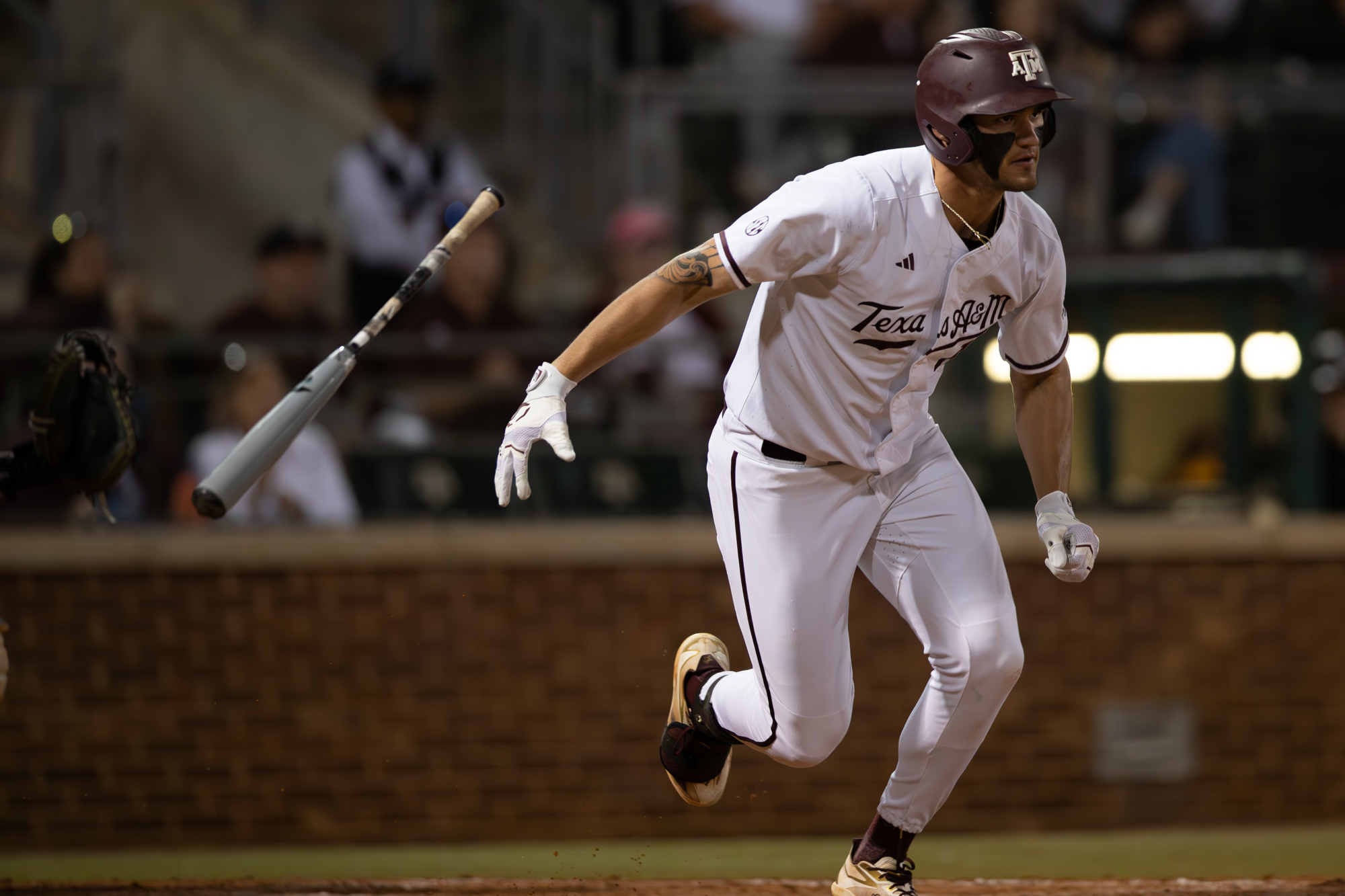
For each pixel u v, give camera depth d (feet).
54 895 38.75
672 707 37.06
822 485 31.32
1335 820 67.15
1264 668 67.41
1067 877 53.88
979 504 32.35
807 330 30.22
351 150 78.48
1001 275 30.04
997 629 30.86
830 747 32.78
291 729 66.44
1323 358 71.67
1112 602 67.26
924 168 29.17
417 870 58.90
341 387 71.46
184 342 70.64
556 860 61.11
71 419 32.58
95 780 65.87
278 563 66.49
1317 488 70.28
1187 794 67.21
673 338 72.18
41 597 66.03
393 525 68.44
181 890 39.65
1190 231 82.28
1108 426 70.85
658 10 96.43
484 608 66.80
